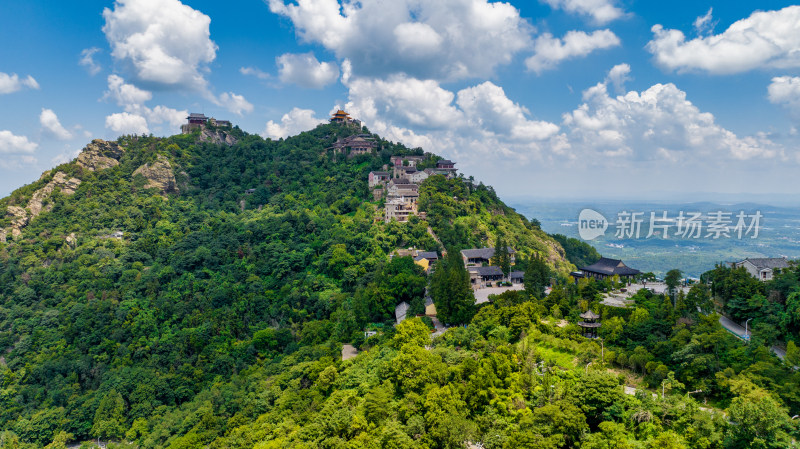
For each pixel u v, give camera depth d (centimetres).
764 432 7544
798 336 10831
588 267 18750
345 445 9006
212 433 12988
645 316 11894
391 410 9625
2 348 19350
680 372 9969
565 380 9738
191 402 15525
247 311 19800
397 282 17825
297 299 19950
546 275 16338
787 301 11406
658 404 8700
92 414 15775
